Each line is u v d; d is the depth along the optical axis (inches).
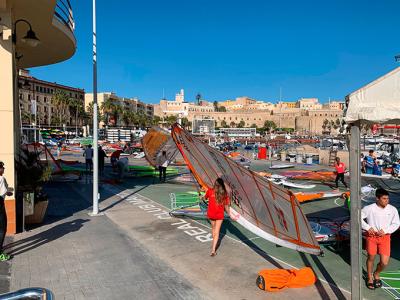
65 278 244.2
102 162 866.1
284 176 804.0
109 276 249.0
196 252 302.8
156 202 524.4
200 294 223.6
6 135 335.6
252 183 270.8
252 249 313.3
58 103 3654.0
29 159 378.9
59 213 440.1
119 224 391.5
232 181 287.0
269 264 277.3
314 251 269.7
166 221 406.9
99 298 216.4
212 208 293.6
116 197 565.3
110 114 4215.1
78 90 4665.4
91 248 307.0
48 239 330.0
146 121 5044.3
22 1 355.3
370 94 203.8
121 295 220.7
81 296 218.2
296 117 6840.6
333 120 6451.8
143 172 857.5
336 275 255.8
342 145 1815.9
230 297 219.6
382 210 225.5
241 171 285.0
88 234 349.1
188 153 293.4
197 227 382.6
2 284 231.8
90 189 645.9
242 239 343.3
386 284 238.2
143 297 218.5
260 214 255.0
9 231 341.4
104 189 647.8
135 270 260.7
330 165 1149.7
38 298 97.3
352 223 168.7
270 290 227.0
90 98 5044.3
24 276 245.9
